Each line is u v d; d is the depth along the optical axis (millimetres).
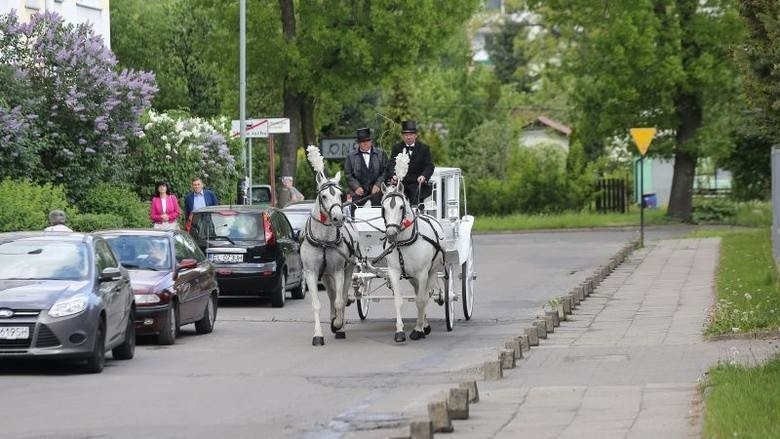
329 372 30469
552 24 116688
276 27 88750
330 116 126250
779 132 37188
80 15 80562
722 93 112000
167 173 71062
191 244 41656
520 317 44406
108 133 60969
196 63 112125
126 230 40312
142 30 112812
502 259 74625
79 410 24828
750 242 76625
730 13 108812
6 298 30203
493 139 146375
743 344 33062
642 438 19734
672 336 35781
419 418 22812
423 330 37969
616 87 111625
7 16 58906
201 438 21656
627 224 112812
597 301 47656
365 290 40219
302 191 119812
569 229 111562
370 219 38688
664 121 114000
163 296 36688
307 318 45688
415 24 88062
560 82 119000
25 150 55344
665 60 109812
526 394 25219
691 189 117250
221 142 74562
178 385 28359
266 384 28406
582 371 28844
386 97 139000
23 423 23359
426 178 38750
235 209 50531
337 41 87875
